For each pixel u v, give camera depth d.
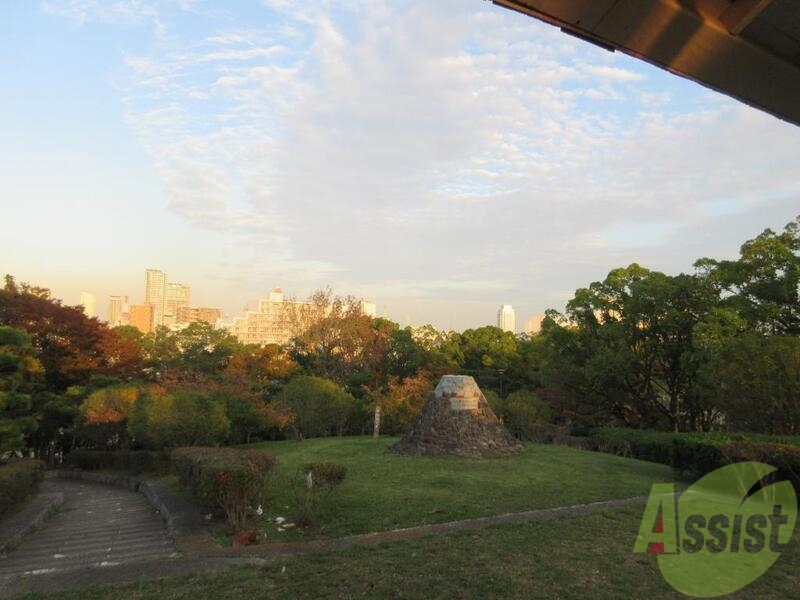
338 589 5.25
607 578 5.50
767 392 14.59
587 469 13.35
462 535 7.09
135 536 9.11
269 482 11.01
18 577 5.83
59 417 26.94
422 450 15.34
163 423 17.55
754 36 2.65
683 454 12.13
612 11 2.42
